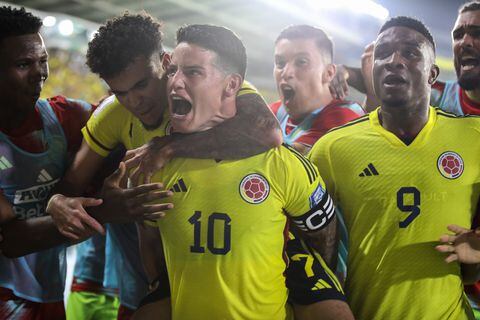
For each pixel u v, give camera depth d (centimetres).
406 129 242
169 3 756
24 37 261
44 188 281
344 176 247
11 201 276
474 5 292
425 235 238
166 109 246
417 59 235
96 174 286
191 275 225
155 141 235
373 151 245
